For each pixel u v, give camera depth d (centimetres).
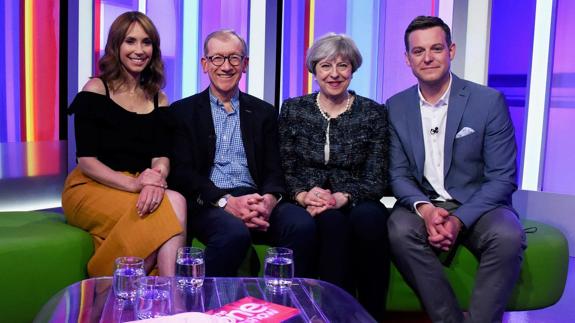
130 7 328
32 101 312
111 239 214
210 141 238
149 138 239
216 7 342
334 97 241
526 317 250
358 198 234
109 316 143
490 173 229
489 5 324
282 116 249
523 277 227
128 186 222
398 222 216
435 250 224
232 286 168
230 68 235
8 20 299
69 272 216
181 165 234
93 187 228
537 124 326
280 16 345
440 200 235
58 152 323
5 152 302
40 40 311
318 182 239
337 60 234
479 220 217
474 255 223
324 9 343
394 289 226
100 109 231
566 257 236
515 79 327
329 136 240
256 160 243
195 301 155
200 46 342
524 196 328
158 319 134
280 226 220
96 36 319
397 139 241
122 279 150
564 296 275
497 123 228
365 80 344
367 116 241
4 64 300
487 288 208
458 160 232
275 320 142
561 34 318
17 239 207
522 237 208
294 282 174
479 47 328
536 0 319
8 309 205
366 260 216
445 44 227
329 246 212
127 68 237
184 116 239
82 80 317
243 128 242
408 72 337
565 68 318
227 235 213
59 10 316
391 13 337
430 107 235
